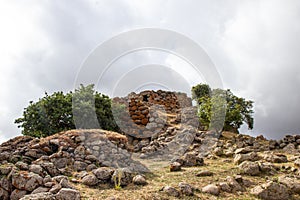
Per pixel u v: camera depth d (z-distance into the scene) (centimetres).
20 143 828
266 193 553
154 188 576
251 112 1370
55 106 1166
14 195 515
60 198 484
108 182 610
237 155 809
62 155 730
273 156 797
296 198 555
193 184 606
